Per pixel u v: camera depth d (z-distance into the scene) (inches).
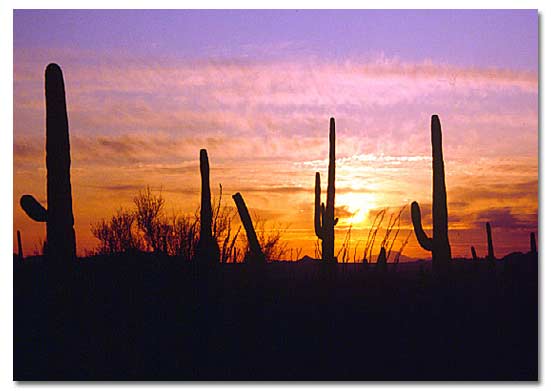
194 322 514.3
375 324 511.2
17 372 448.8
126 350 474.3
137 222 595.8
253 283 565.0
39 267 566.3
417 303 550.0
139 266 558.3
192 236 581.0
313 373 444.1
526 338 483.2
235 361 461.7
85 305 525.0
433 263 600.7
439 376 434.9
